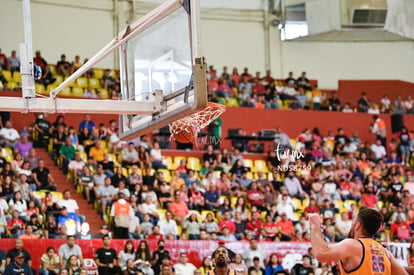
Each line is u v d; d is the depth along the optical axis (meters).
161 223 20.03
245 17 32.47
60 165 22.55
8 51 27.67
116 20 29.94
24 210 18.55
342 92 33.28
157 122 8.83
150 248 18.33
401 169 26.92
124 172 22.67
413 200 24.12
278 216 21.67
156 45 9.11
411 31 32.56
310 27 32.00
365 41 33.91
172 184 22.38
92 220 20.61
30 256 16.88
